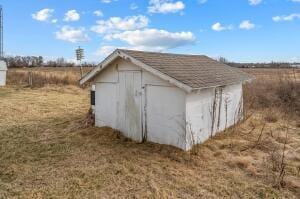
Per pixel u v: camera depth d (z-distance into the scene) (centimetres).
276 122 1113
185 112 721
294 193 523
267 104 1405
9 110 1312
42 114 1228
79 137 873
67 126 1015
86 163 663
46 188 535
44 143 816
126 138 856
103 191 527
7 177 585
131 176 589
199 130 798
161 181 569
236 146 788
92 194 515
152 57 862
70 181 565
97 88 966
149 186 547
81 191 526
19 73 3284
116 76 887
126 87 858
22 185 548
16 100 1633
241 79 1078
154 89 782
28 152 739
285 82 1580
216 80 862
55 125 1030
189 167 640
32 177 585
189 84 693
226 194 518
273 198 504
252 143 817
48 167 638
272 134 927
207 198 504
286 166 642
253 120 1138
